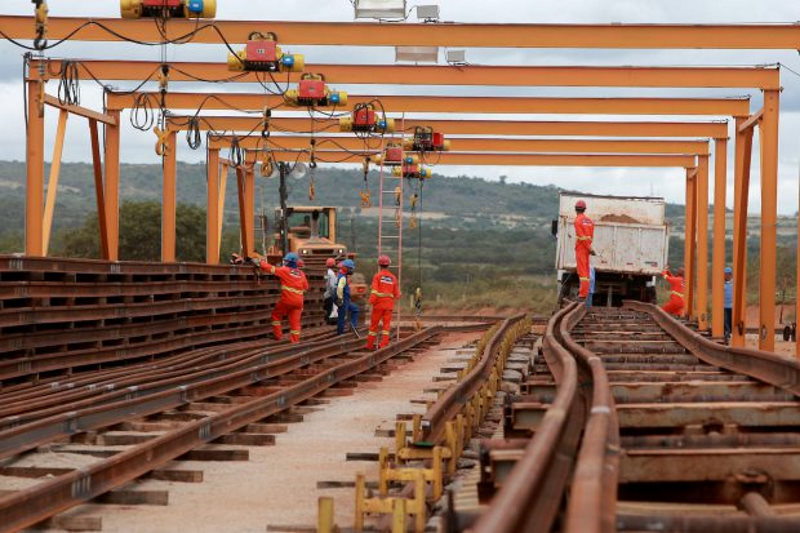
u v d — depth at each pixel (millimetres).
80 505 16453
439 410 20500
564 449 12570
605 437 11531
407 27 39688
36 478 18484
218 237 62531
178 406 26375
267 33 38688
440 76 45469
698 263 63594
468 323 78688
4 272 29094
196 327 43500
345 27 39625
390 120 50531
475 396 24547
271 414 26312
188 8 33656
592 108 51469
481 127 58688
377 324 45906
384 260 46188
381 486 16406
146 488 17938
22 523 14156
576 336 35875
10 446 19250
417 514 14516
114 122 48844
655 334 36812
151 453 18906
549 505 10195
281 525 15117
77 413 21797
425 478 16281
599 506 8719
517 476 9578
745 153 49125
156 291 38625
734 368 23906
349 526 15336
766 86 43156
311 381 30875
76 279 32906
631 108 51062
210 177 62219
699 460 13500
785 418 16859
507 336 45719
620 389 20234
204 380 29938
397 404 30219
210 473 19578
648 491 13625
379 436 24219
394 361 43500
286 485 18625
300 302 46031
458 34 39688
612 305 64062
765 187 42781
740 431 16859
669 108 50594
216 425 22562
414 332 62531
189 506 16750
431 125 58812
